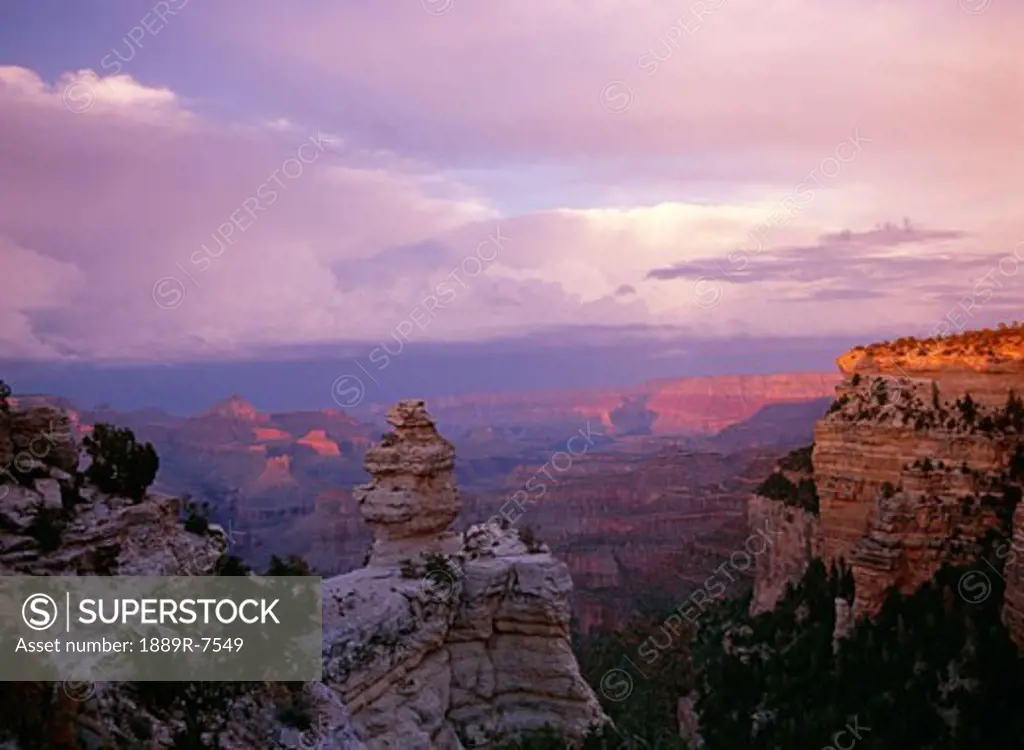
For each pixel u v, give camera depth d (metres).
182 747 32.62
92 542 35.84
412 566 75.25
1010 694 56.66
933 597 64.50
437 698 72.12
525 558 81.12
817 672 65.88
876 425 72.50
